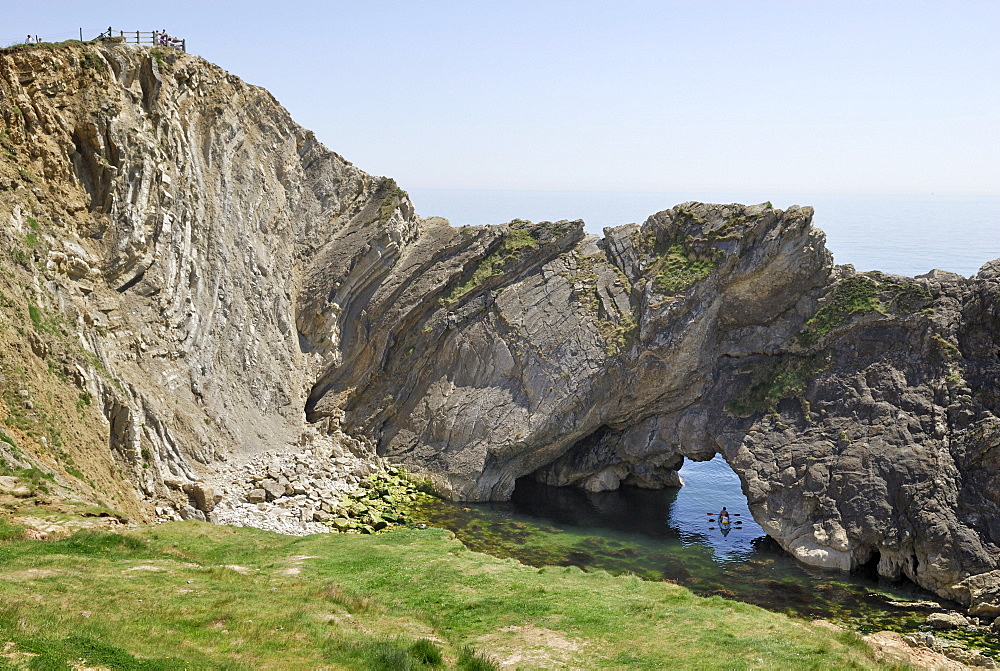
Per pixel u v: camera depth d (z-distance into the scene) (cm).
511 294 7906
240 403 6831
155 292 6353
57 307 5322
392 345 7931
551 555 5906
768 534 6288
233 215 7450
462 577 3759
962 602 5253
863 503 5928
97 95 6319
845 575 5731
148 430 5606
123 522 4106
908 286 6712
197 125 7400
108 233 6131
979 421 5925
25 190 5544
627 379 7344
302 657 2400
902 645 4012
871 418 6369
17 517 3650
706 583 5500
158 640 2389
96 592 2739
